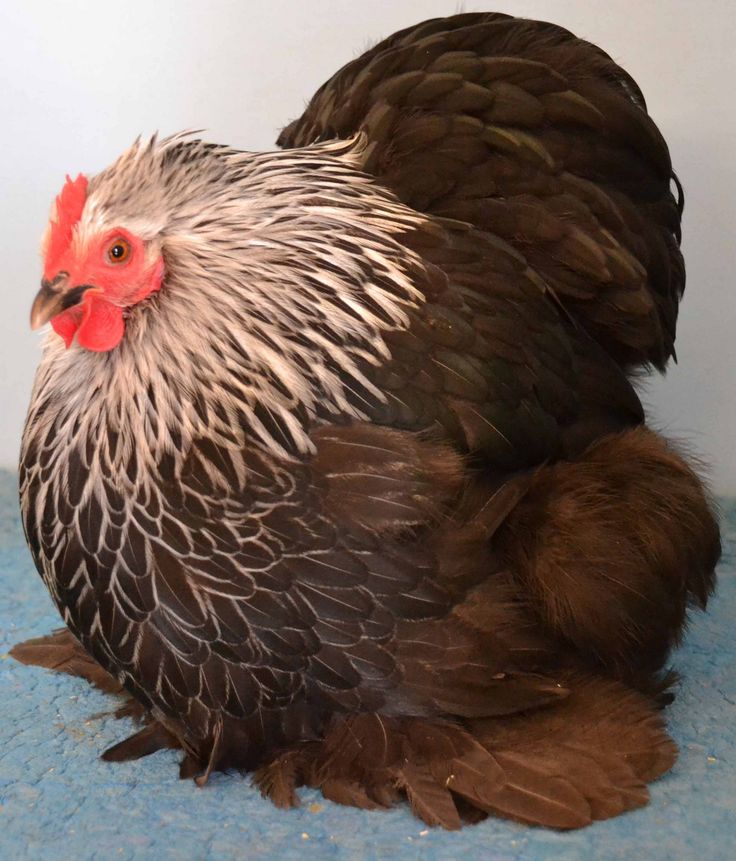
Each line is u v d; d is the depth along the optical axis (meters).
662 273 0.55
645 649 0.49
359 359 0.45
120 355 0.45
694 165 0.69
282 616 0.45
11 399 0.76
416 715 0.46
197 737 0.48
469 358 0.46
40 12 0.69
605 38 0.68
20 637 0.58
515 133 0.51
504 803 0.45
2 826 0.46
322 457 0.44
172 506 0.44
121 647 0.46
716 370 0.72
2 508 0.71
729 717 0.51
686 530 0.49
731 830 0.45
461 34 0.54
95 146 0.71
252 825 0.46
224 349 0.44
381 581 0.45
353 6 0.69
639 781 0.47
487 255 0.49
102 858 0.44
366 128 0.52
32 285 0.73
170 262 0.45
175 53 0.70
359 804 0.46
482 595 0.46
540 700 0.47
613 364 0.51
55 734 0.51
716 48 0.67
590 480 0.48
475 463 0.46
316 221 0.46
